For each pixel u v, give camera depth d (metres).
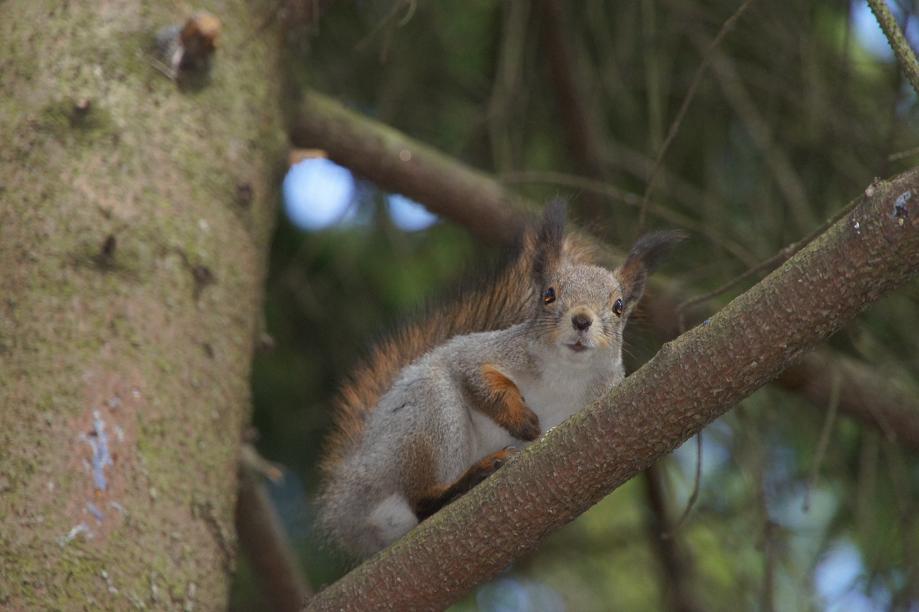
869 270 5.59
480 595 14.08
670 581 12.96
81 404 7.23
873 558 11.55
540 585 14.63
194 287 8.08
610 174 12.97
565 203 9.52
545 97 13.41
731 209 13.05
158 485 7.23
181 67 8.76
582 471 6.11
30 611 6.46
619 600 14.75
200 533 7.34
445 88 13.29
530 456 6.25
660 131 11.34
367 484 8.31
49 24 8.62
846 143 11.80
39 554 6.66
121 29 8.70
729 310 5.89
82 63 8.46
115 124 8.29
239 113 9.03
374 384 9.38
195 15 8.80
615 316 8.91
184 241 8.13
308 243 12.95
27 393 7.18
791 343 5.78
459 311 9.78
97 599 6.66
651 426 5.98
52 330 7.43
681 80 12.83
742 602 12.43
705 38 11.87
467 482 7.91
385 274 13.58
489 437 8.66
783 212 11.81
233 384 8.09
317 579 13.40
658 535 13.05
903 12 10.10
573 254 9.96
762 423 11.94
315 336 13.57
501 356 8.72
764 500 10.02
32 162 8.04
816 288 5.68
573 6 13.00
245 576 13.20
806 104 11.70
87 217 7.87
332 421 9.77
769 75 12.16
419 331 9.70
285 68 9.93
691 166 13.12
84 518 6.88
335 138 10.78
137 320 7.68
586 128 12.62
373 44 12.62
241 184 8.74
